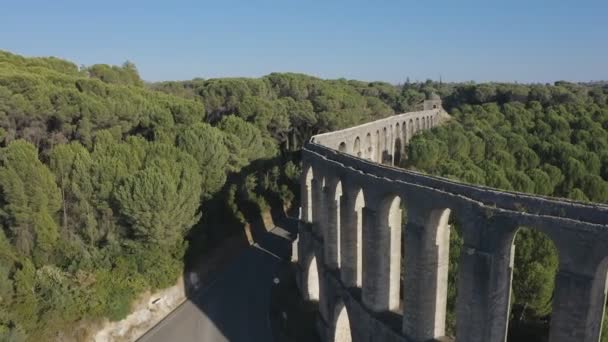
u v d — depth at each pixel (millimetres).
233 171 69125
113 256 47906
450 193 25109
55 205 45906
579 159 72125
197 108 74250
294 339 42969
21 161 43531
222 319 47562
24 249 44281
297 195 83438
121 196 45875
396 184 28453
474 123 108375
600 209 21312
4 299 39562
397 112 162875
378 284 31531
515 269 36438
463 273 24062
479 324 23594
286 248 65312
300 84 121938
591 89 185375
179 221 49594
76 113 57531
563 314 20656
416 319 27703
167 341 44156
